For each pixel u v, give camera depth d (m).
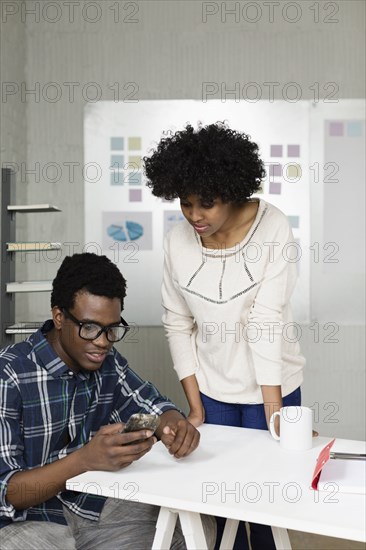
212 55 3.62
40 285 2.67
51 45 3.62
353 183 3.60
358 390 3.64
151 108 3.62
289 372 2.14
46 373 1.68
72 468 1.53
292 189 3.60
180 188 1.86
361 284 3.62
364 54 3.61
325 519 1.28
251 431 1.89
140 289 3.63
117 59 3.63
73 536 1.69
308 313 3.62
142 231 3.62
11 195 2.73
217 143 1.84
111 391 1.85
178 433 1.66
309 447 1.72
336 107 3.60
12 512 1.52
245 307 2.01
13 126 3.37
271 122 3.61
